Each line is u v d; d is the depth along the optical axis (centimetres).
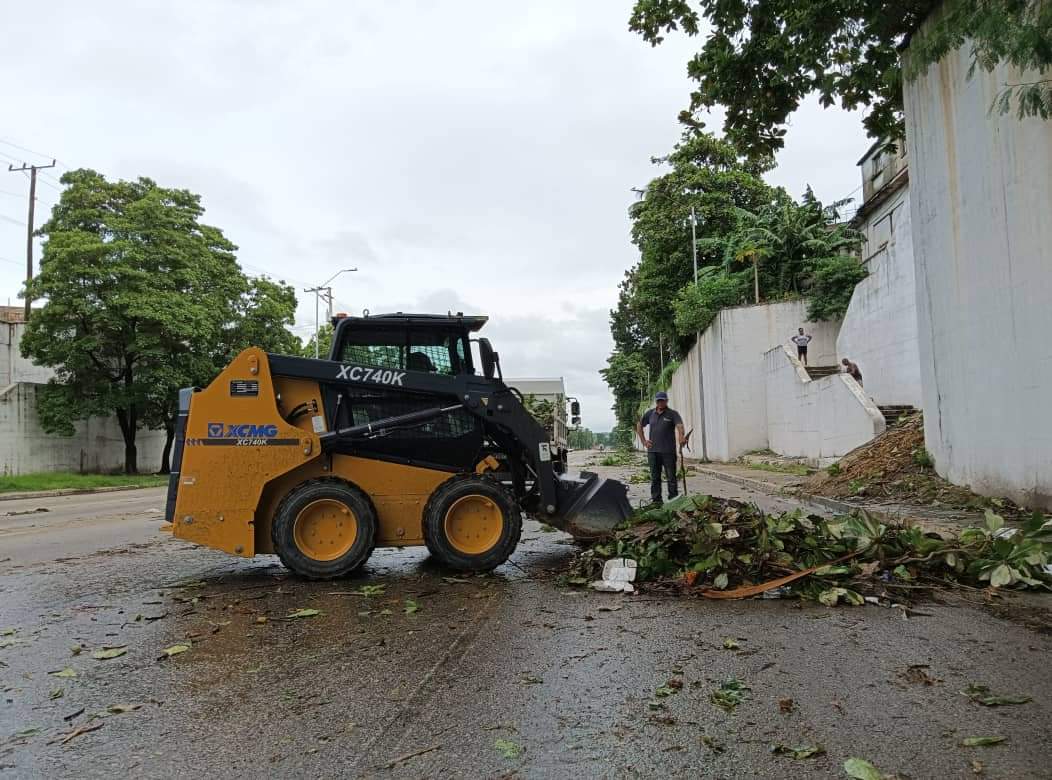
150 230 2847
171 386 2844
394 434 734
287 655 464
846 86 975
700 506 698
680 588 621
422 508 728
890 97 1199
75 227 2802
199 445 689
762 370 2659
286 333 3634
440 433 747
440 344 770
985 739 317
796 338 2341
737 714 353
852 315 2141
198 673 432
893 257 1847
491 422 749
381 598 618
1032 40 561
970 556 629
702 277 3189
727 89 1042
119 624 551
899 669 415
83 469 2991
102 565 812
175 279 2930
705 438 3152
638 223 3678
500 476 761
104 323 2648
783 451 2417
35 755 323
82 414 2747
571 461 4422
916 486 1118
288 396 721
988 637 476
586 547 872
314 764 309
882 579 619
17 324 2983
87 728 353
